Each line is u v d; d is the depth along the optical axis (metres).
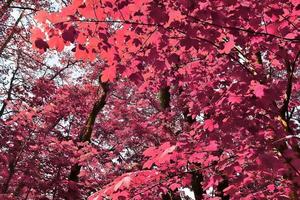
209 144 4.22
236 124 4.05
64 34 3.09
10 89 12.85
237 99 3.96
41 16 2.99
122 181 3.48
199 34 3.65
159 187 4.36
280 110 4.30
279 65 4.57
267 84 3.93
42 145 8.24
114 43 3.32
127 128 9.90
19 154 8.06
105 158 9.74
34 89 10.69
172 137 7.50
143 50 3.46
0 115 12.30
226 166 3.95
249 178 4.21
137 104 10.80
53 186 8.71
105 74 3.62
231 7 3.23
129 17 3.15
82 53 3.33
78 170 10.39
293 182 3.62
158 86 5.12
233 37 3.56
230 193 4.46
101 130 11.99
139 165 8.49
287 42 3.87
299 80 4.60
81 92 11.70
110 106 13.02
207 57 4.56
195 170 4.38
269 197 4.33
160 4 2.99
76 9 2.98
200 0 2.99
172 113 8.12
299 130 4.83
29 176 8.25
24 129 8.26
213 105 4.29
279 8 3.25
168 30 3.32
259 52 4.74
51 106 8.68
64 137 11.15
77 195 9.15
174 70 4.80
